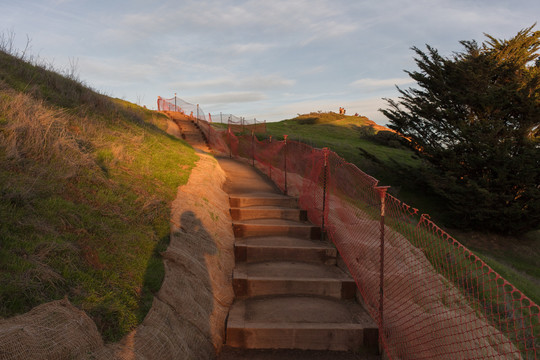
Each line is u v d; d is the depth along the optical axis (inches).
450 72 714.2
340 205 251.0
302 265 214.1
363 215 212.8
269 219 279.1
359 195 216.1
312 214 273.4
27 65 340.5
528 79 642.8
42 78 330.3
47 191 150.3
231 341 149.4
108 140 270.2
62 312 89.0
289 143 470.3
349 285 186.7
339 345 151.9
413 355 135.2
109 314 104.1
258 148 629.6
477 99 649.6
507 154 582.9
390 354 141.5
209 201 249.1
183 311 131.3
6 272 96.7
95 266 122.7
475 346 137.3
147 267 138.3
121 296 115.3
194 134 755.4
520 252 599.8
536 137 614.2
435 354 133.4
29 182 149.2
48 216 133.7
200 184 266.5
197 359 121.1
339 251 215.2
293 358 144.7
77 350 82.7
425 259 221.6
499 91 614.5
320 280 187.0
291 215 284.4
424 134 738.2
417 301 175.9
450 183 631.2
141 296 121.6
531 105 590.6
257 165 549.6
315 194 272.4
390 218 211.6
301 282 186.9
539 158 560.7
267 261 219.0
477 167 619.2
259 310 169.0
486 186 603.8
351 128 1571.1
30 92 263.9
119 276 124.8
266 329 149.9
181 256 157.8
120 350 93.6
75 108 295.1
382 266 150.1
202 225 205.0
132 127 368.8
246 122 1135.6
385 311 163.5
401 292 179.3
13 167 156.9
